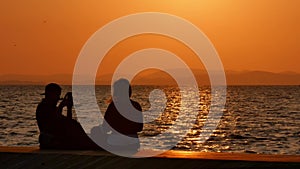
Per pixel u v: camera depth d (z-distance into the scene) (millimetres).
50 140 9602
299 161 7926
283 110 75062
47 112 9703
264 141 36562
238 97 138250
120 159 8336
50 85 9891
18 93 171375
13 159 8602
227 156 8422
